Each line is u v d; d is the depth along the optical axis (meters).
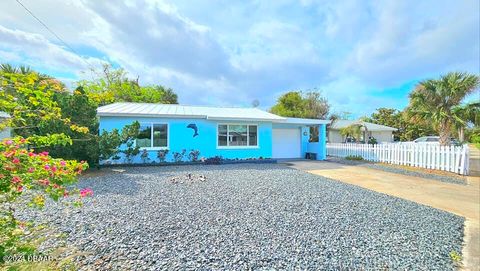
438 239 3.94
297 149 18.22
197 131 14.08
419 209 5.56
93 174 9.34
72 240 3.46
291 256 3.21
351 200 6.17
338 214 5.02
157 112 13.32
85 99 9.32
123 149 12.38
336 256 3.26
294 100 33.31
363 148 16.05
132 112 12.53
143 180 8.17
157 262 2.93
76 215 4.49
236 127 15.08
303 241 3.68
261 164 13.89
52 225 3.98
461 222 4.77
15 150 2.10
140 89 31.06
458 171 10.58
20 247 2.38
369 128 26.81
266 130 15.80
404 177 10.02
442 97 12.46
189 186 7.31
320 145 16.89
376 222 4.62
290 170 11.34
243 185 7.59
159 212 4.79
